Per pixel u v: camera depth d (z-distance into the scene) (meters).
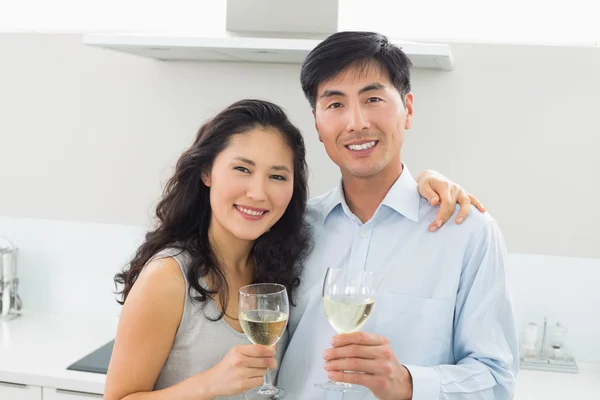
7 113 2.79
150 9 2.87
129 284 1.69
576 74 2.37
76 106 2.72
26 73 2.75
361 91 1.55
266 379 1.58
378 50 1.54
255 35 2.15
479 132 2.45
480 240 1.60
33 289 3.14
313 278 1.71
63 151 2.76
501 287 1.59
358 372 1.39
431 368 1.50
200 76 2.60
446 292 1.60
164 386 1.58
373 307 1.54
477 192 2.48
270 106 1.57
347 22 2.71
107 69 2.68
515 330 1.62
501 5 2.60
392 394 1.42
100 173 2.74
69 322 3.03
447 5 2.64
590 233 2.42
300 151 1.59
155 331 1.50
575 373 2.62
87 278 3.09
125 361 1.50
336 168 2.54
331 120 1.58
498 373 1.56
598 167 2.39
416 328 1.61
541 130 2.41
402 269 1.64
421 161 2.51
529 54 2.39
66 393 2.42
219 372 1.39
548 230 2.45
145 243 1.68
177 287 1.53
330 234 1.73
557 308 2.75
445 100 2.46
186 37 2.06
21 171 2.81
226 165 1.53
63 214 2.79
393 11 2.68
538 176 2.43
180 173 1.60
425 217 1.66
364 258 1.67
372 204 1.69
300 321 1.69
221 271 1.60
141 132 2.68
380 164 1.58
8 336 2.82
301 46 2.02
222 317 1.58
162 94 2.64
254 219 1.54
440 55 1.98
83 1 2.90
